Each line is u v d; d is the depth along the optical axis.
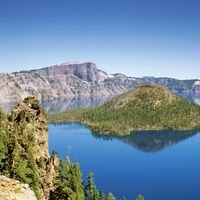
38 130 83.50
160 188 191.25
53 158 83.88
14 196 24.64
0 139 70.06
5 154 67.56
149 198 173.88
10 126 78.69
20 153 71.69
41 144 82.38
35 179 67.94
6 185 25.66
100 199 102.00
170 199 172.25
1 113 91.44
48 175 78.38
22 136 76.50
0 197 23.97
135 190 188.25
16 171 65.38
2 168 65.25
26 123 80.56
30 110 84.25
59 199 78.69
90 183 101.88
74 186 83.94
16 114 82.19
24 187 26.06
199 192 183.75
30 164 69.44
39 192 69.62
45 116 88.69
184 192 184.38
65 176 83.94
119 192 184.75
